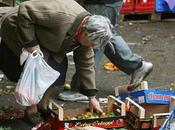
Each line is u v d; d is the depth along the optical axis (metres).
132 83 5.14
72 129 3.67
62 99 5.15
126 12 9.70
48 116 4.15
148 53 7.38
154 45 7.91
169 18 10.08
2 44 4.30
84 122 3.82
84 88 4.17
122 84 5.84
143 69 5.25
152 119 3.84
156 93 4.10
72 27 3.69
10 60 4.30
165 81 6.02
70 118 3.96
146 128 3.85
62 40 3.79
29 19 3.80
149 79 6.07
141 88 4.70
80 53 4.11
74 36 3.73
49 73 3.91
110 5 5.09
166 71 6.45
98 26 3.54
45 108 4.36
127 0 9.65
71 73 6.19
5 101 5.14
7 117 4.59
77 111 4.17
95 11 5.07
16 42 4.05
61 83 4.32
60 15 3.72
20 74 4.28
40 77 3.88
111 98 4.21
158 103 4.12
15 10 4.11
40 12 3.77
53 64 4.13
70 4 3.79
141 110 3.83
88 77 4.16
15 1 8.09
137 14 9.84
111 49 5.11
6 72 4.41
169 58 7.13
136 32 8.85
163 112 4.16
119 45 5.14
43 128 4.03
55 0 3.81
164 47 7.79
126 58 5.18
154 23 9.69
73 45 3.94
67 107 4.96
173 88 5.75
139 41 8.16
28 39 3.84
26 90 3.87
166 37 8.52
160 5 9.76
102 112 4.13
